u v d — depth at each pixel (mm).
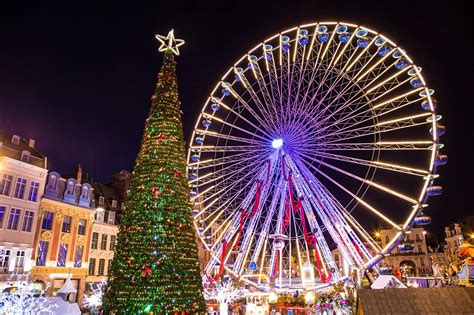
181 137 17547
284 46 32781
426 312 7902
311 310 25625
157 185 15953
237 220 31016
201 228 32031
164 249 15039
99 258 44469
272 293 28219
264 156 31562
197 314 15133
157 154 16578
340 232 28281
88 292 41188
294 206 27609
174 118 17578
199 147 33656
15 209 34688
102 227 45625
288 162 30125
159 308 14125
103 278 43969
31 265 35156
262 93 32594
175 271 14914
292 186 27984
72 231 40656
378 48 29969
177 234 15547
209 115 34688
